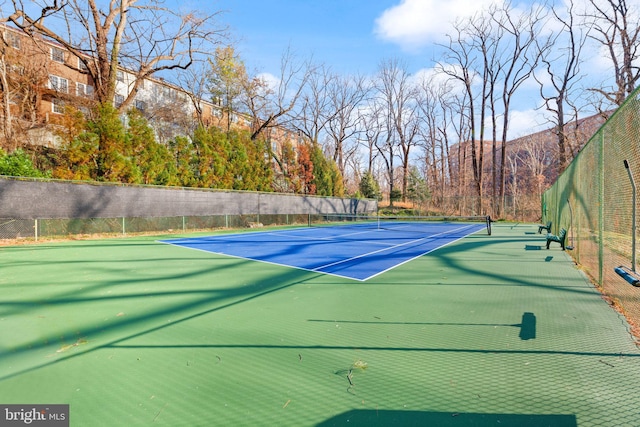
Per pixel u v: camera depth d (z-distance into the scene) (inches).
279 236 634.8
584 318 159.0
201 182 800.3
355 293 209.0
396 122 1624.0
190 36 877.8
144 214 637.9
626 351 122.0
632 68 805.2
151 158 693.3
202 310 174.1
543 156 1883.6
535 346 126.6
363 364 112.2
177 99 1141.7
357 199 1253.1
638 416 83.9
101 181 602.5
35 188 505.4
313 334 139.6
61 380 102.1
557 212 514.9
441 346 126.9
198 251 413.7
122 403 89.7
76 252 400.5
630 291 161.8
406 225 1018.7
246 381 101.3
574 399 91.7
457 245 482.6
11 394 94.4
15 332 142.8
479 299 193.6
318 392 95.1
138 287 225.5
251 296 202.2
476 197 1253.7
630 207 159.6
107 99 786.2
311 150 1208.8
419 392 95.2
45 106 868.0
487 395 93.7
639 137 148.0
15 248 438.0
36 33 738.8
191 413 85.0
